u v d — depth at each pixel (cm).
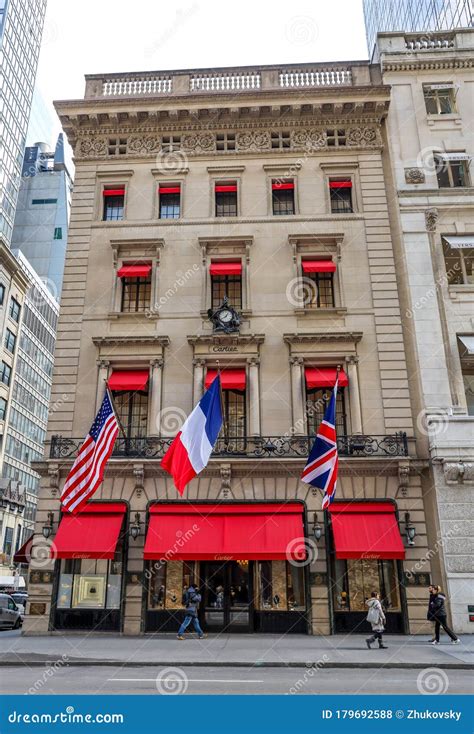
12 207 8262
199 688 1031
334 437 1759
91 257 2408
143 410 2223
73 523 1994
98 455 1705
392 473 2058
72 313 2322
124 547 2008
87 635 1898
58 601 1995
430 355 2195
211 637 1827
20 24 8681
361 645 1641
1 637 1862
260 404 2166
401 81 2584
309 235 2367
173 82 2659
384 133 2572
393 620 1939
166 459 1673
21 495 6481
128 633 1914
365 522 1967
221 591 1984
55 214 10319
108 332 2291
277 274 2341
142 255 2398
